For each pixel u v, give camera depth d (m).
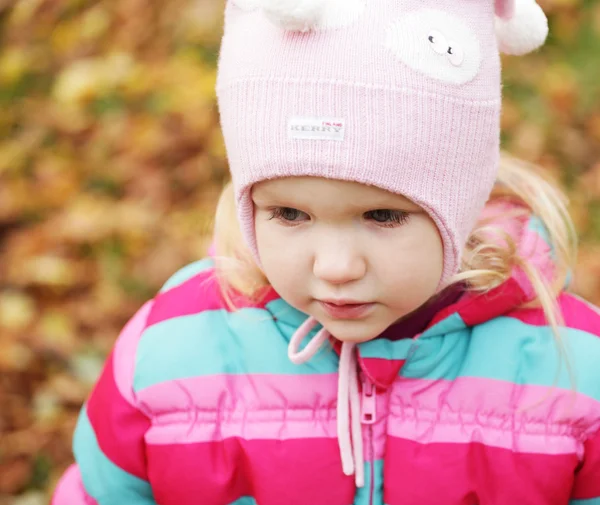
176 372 1.63
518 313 1.62
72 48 4.09
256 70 1.33
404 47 1.29
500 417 1.55
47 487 2.67
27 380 2.94
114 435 1.66
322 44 1.29
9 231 3.47
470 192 1.39
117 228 3.42
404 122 1.29
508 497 1.53
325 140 1.29
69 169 3.66
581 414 1.54
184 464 1.60
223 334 1.65
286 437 1.57
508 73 3.88
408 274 1.35
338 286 1.35
